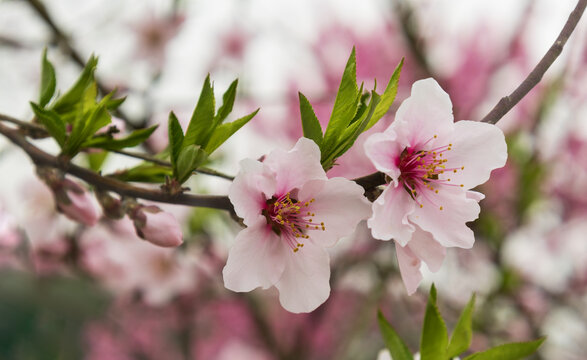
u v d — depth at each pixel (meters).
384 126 0.73
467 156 0.36
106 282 0.67
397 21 0.77
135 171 0.37
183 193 0.35
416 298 0.73
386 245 0.72
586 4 0.34
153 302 0.68
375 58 0.86
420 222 0.35
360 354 0.79
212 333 0.87
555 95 0.68
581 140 0.77
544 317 0.73
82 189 0.37
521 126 0.69
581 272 0.80
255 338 0.88
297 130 0.87
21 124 0.37
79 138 0.36
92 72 0.38
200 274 0.68
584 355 0.73
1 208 0.52
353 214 0.35
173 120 0.35
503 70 0.81
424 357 0.36
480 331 0.64
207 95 0.35
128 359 0.85
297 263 0.35
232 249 0.35
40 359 0.81
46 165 0.37
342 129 0.34
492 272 0.68
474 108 0.81
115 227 0.65
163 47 0.71
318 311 0.84
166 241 0.36
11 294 0.75
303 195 0.35
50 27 0.54
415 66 0.81
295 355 0.80
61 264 0.64
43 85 0.39
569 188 0.80
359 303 0.79
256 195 0.35
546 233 0.78
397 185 0.35
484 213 0.66
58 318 0.78
